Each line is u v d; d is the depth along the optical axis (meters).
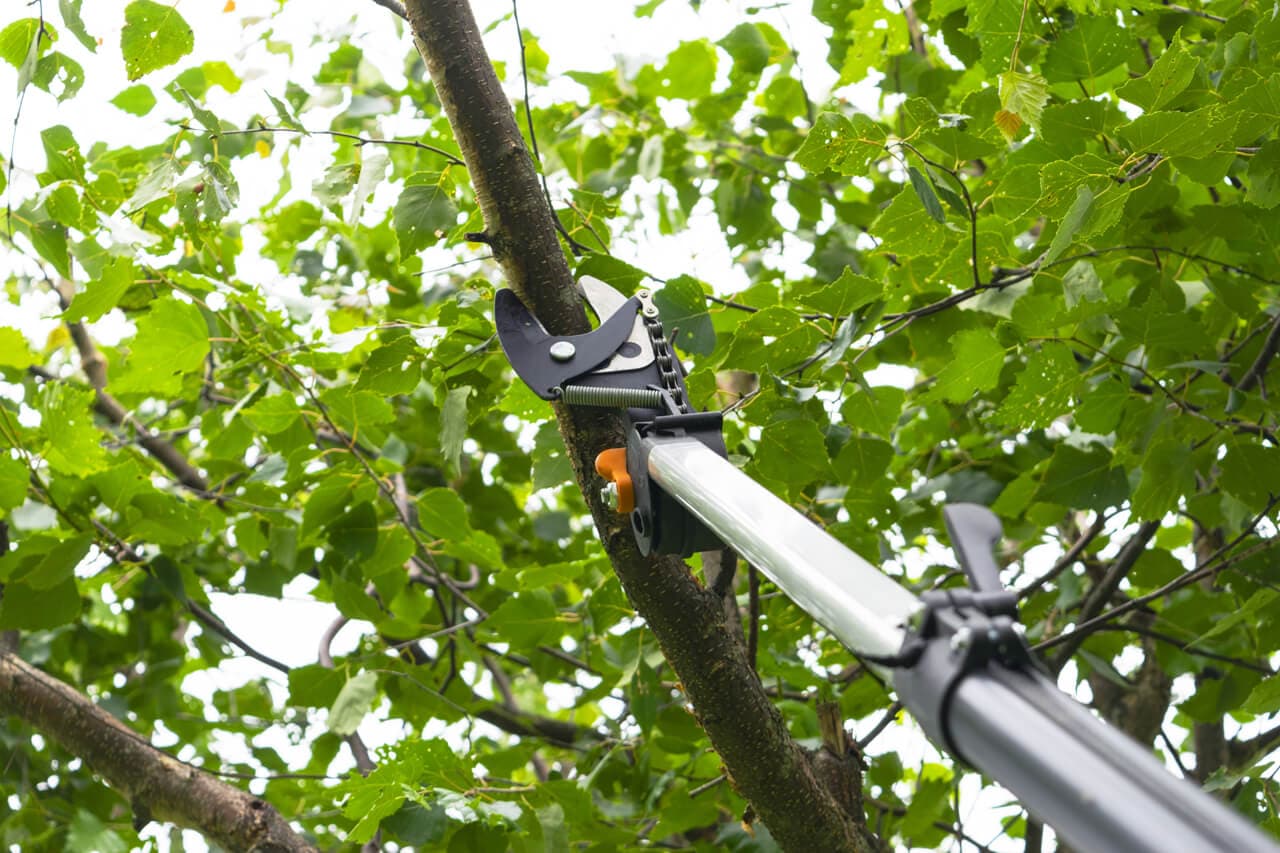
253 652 3.15
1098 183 1.79
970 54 2.65
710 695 1.75
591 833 2.63
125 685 3.63
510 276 1.72
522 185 1.72
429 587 3.44
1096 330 2.33
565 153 3.71
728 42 3.40
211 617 3.12
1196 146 1.76
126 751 2.51
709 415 1.26
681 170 3.64
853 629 0.80
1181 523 3.51
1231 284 2.27
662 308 2.04
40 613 2.53
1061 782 0.61
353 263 3.71
